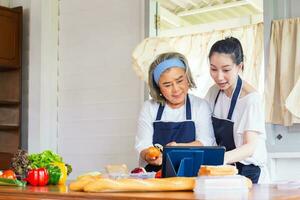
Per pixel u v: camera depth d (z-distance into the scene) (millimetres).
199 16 6172
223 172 1869
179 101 3129
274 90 3930
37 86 5398
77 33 5328
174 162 2072
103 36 5109
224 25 4617
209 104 3236
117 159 4945
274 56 3955
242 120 2986
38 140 5344
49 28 5457
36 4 5484
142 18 4809
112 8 5051
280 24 3957
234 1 5648
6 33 5324
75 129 5297
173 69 3107
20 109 5445
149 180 1813
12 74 5512
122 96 4934
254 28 4195
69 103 5359
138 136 3188
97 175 2172
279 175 3986
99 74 5129
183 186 1798
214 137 3191
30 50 5492
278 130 3955
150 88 3203
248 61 4180
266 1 4047
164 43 3988
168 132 3127
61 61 5445
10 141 5465
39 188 2041
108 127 5031
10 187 2137
